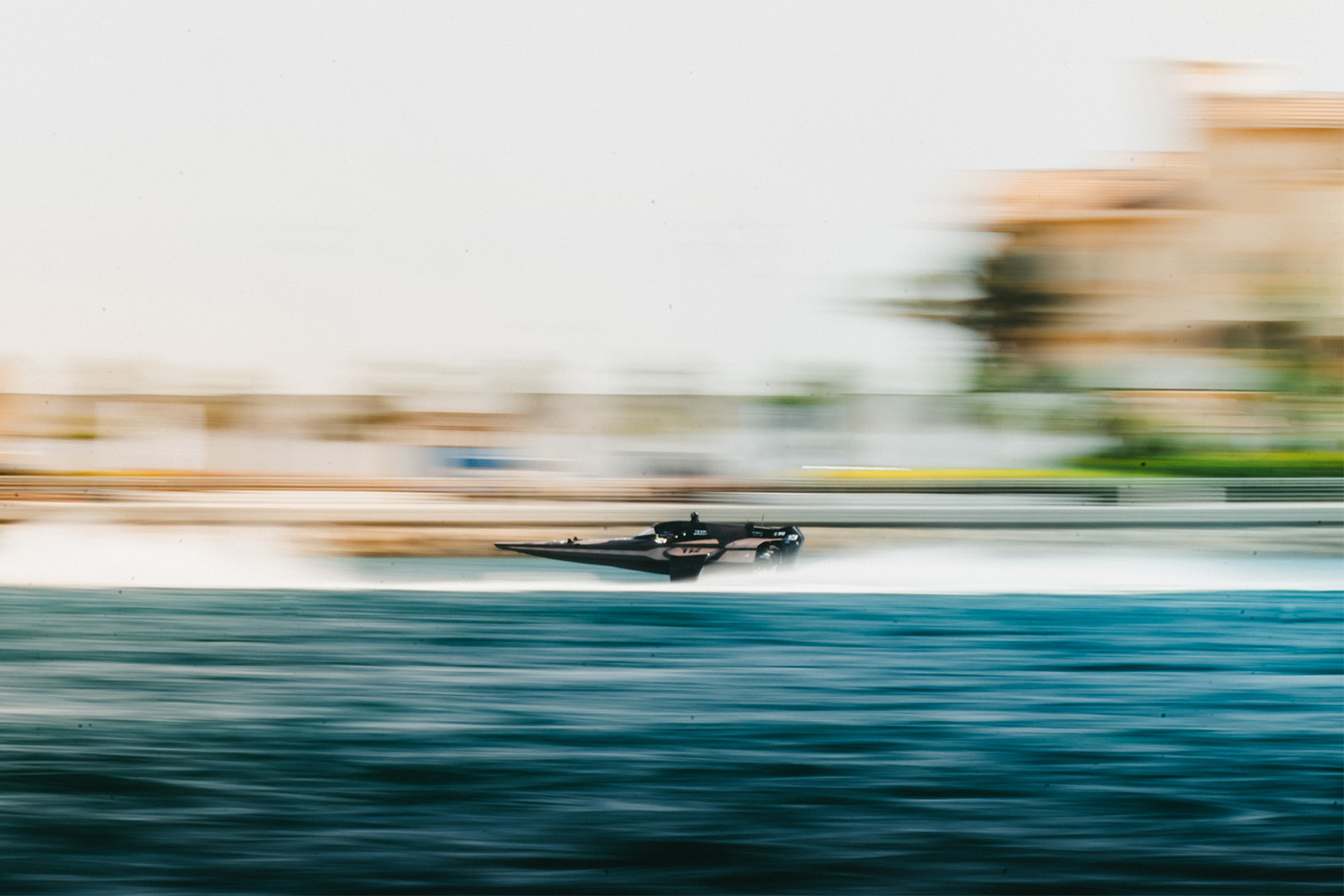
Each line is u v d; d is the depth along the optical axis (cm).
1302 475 3978
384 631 1608
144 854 764
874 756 975
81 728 1059
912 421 4094
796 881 726
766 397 4162
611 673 1311
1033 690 1225
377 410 4638
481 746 1001
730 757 971
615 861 755
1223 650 1472
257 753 980
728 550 2091
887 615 1762
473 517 2591
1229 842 786
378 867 744
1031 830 808
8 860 752
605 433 4350
